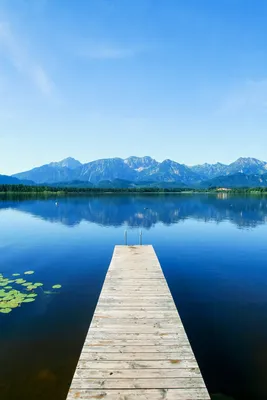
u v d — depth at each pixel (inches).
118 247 704.4
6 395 241.9
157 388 201.3
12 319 378.6
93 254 757.3
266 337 342.0
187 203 2709.2
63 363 285.3
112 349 246.7
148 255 614.5
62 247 842.2
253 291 492.7
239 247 842.2
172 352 243.3
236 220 1441.9
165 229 1171.3
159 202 2861.7
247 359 299.3
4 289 486.9
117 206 2311.8
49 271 602.9
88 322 372.5
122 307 334.3
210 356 304.2
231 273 595.5
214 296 470.3
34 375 267.0
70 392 196.2
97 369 220.1
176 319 304.2
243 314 404.2
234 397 248.1
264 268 631.2
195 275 581.6
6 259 703.7
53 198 3454.7
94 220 1443.2
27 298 448.8
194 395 195.5
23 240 946.1
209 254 759.1
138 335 270.2
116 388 200.7
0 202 2679.6
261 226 1241.4
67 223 1334.9
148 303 346.3
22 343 321.4
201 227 1218.6
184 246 856.9
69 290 489.4
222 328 363.6
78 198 3523.6
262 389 257.6
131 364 226.7
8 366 280.4
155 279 441.4
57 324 365.7
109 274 468.8
